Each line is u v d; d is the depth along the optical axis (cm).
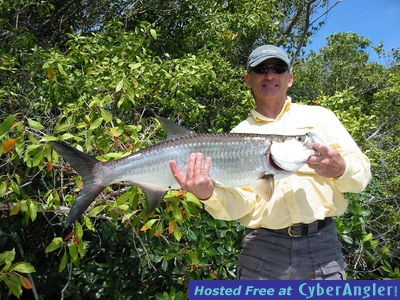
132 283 223
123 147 182
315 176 140
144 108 231
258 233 144
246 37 386
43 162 172
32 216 165
